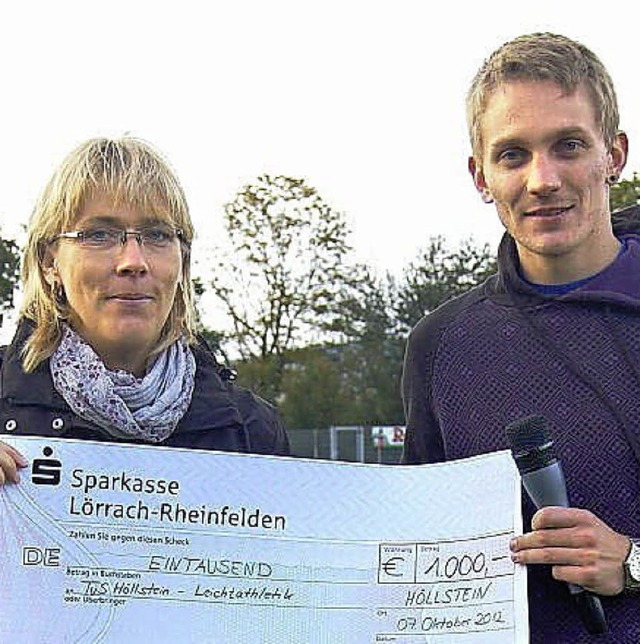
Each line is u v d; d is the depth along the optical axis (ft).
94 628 9.72
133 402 10.50
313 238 124.88
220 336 122.52
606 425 9.70
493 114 9.96
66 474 9.79
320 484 10.22
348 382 134.62
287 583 10.08
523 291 10.46
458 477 10.03
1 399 10.52
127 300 10.21
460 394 10.50
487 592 9.68
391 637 9.97
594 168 9.82
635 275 10.19
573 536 8.97
